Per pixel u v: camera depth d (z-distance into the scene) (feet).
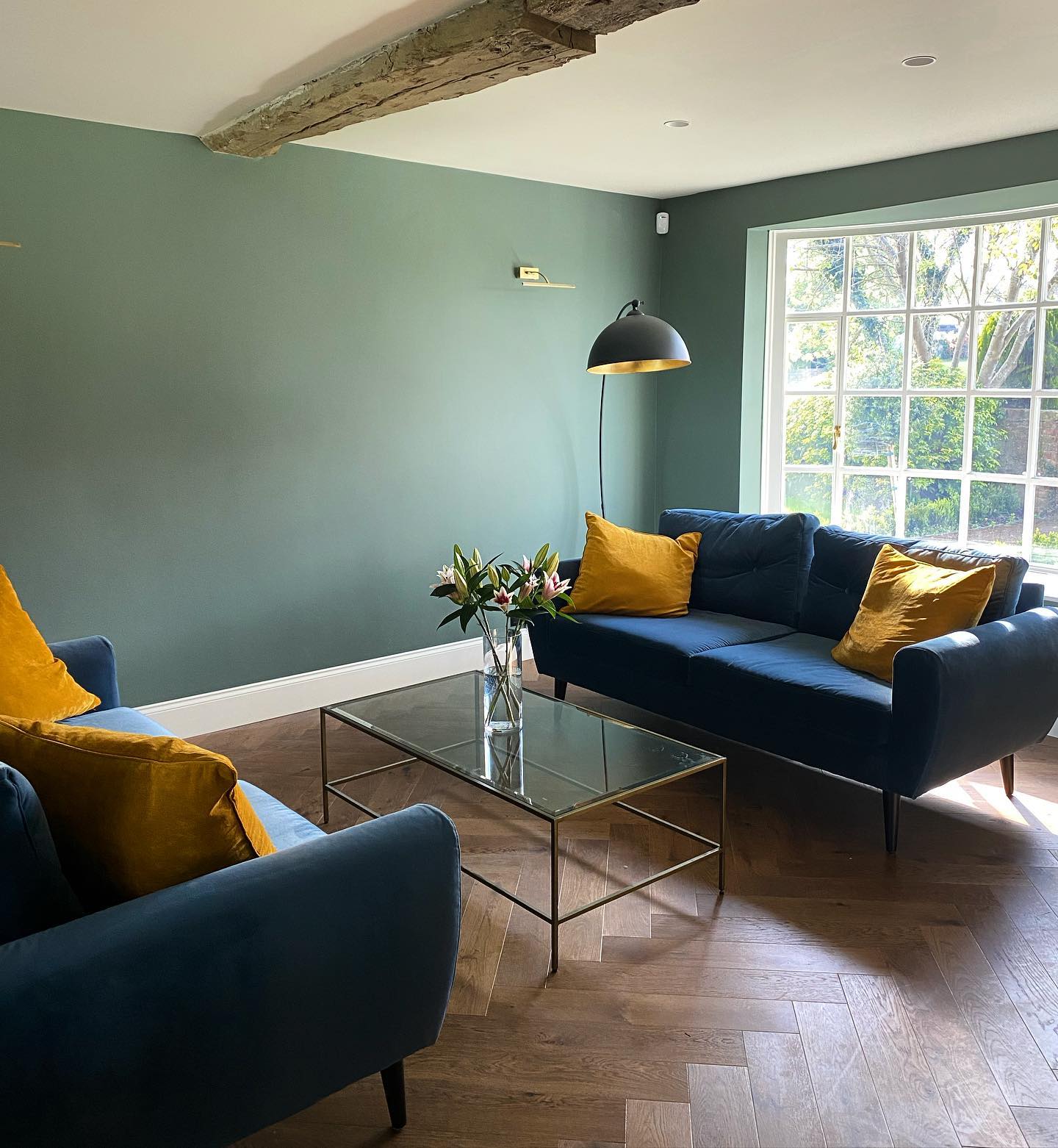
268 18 8.66
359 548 14.73
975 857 10.07
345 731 13.71
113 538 12.53
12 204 11.40
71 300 11.89
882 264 16.12
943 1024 7.43
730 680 11.53
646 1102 6.65
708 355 17.34
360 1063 5.88
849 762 10.37
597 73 10.44
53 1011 4.62
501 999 7.80
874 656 10.96
